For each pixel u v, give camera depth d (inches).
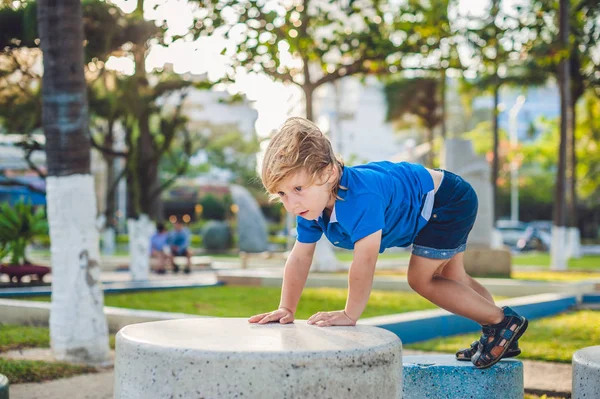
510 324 134.4
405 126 1517.0
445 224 130.3
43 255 906.7
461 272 143.9
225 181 1845.5
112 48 469.7
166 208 1844.2
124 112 522.6
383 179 122.5
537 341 252.4
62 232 225.3
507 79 930.1
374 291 426.9
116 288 421.4
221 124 1822.1
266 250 1042.7
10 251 457.7
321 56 518.0
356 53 546.3
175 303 358.6
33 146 499.8
